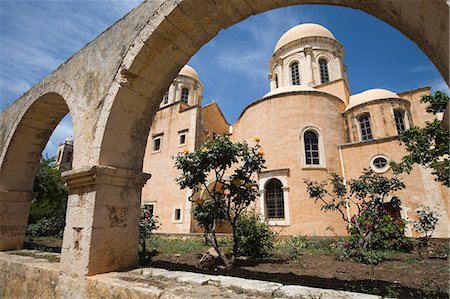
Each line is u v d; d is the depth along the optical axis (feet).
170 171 61.11
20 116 22.11
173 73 14.79
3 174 22.31
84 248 11.88
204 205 21.07
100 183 12.73
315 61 78.18
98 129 13.57
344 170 49.52
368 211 30.71
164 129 66.49
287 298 7.79
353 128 57.52
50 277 13.28
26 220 23.22
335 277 16.31
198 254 26.63
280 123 52.01
